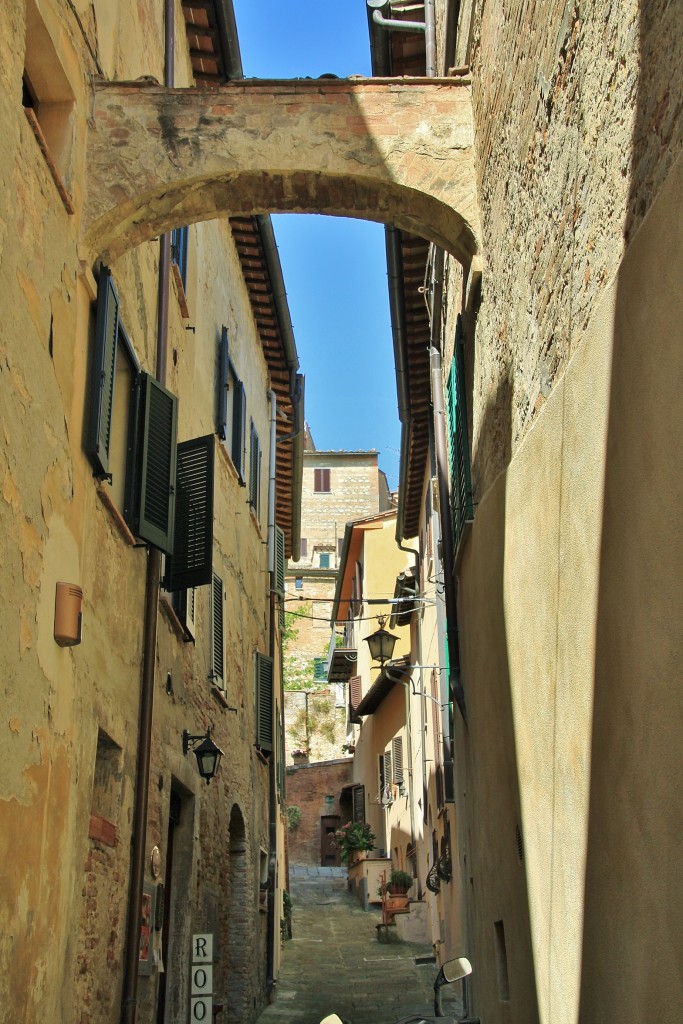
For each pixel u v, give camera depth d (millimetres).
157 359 9922
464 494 9469
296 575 52625
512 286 7262
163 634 9875
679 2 3988
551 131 6086
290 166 8242
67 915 6570
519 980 7191
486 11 8078
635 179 4547
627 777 4648
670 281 4070
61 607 6484
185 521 10156
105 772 8016
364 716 33969
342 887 32531
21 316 6020
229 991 13594
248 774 15180
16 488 5816
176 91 8281
